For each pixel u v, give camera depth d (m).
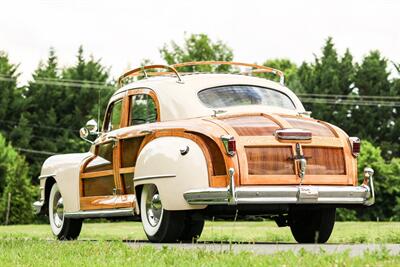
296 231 11.52
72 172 12.31
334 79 68.56
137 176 10.52
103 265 6.57
